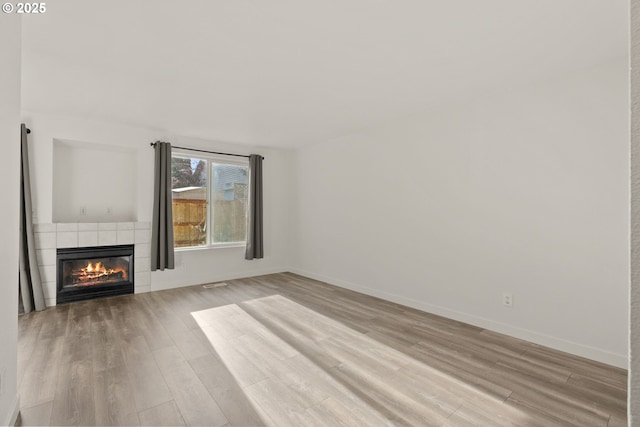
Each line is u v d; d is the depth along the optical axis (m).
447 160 3.60
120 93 3.27
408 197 4.02
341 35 2.25
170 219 4.73
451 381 2.27
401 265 4.10
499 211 3.16
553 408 1.98
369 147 4.55
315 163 5.54
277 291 4.71
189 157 5.14
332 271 5.18
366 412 1.93
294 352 2.71
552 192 2.80
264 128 4.57
